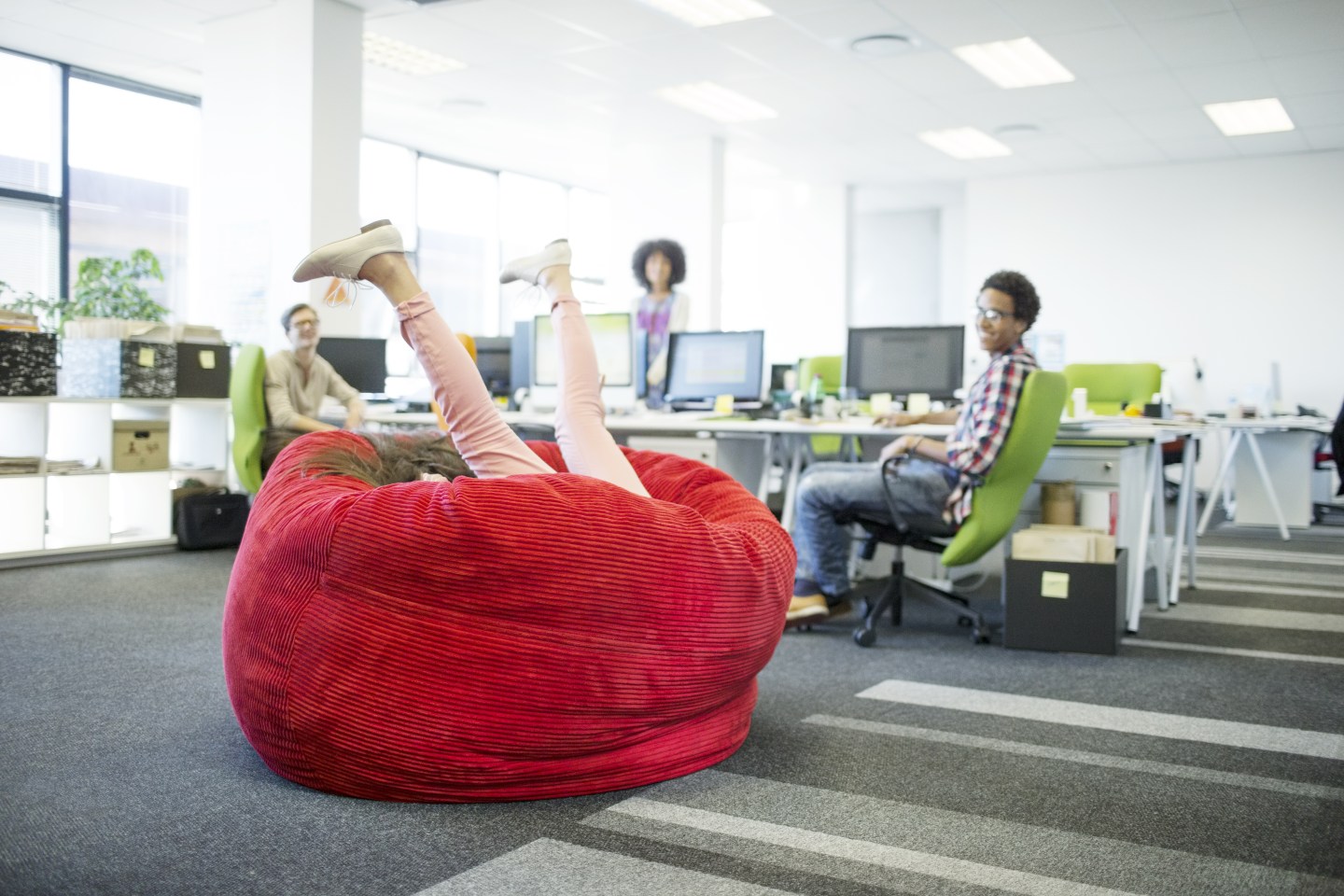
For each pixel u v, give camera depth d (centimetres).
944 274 1250
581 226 1215
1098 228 1031
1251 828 190
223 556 537
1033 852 178
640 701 199
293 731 195
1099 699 283
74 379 546
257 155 653
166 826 183
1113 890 163
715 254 957
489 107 866
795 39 688
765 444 466
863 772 219
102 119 779
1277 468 727
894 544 374
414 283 240
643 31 678
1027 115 852
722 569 205
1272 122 852
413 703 189
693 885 162
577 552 190
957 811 197
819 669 317
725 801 200
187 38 697
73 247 763
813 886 163
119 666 303
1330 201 941
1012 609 347
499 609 189
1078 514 379
